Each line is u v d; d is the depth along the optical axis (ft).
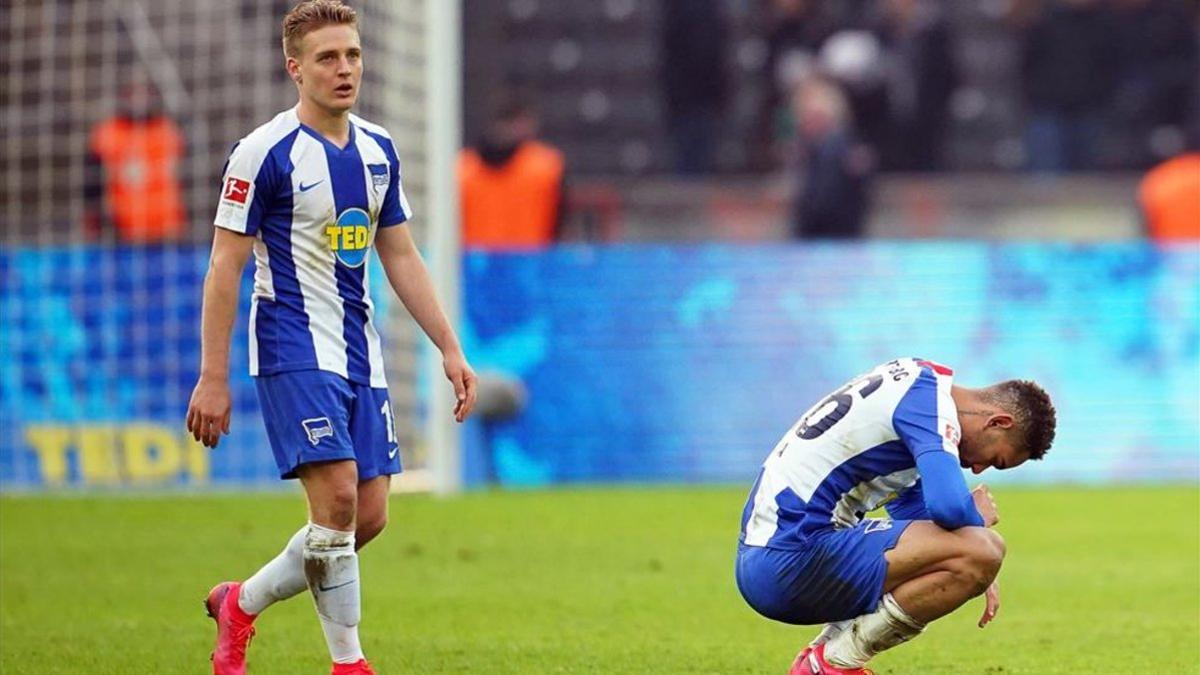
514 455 150.71
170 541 112.57
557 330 152.66
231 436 143.02
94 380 144.15
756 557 60.34
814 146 194.70
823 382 153.58
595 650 75.46
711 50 225.35
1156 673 69.87
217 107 168.66
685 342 153.38
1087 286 154.40
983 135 240.73
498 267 152.66
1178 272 154.61
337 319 61.93
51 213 162.81
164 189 163.63
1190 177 196.95
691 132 226.58
